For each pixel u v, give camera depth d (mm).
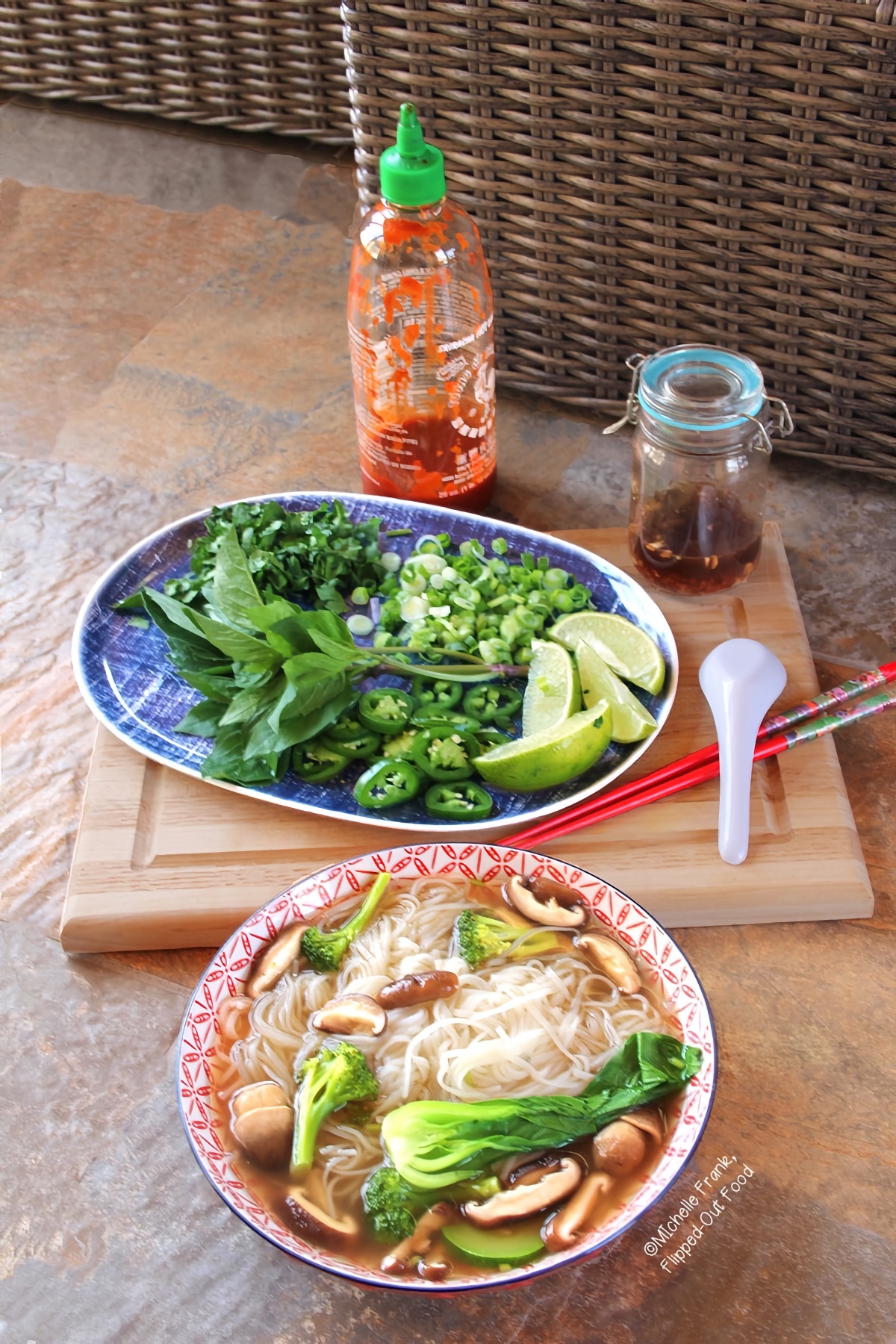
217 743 1174
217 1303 1016
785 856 1144
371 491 1346
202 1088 1011
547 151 1298
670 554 1258
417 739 1165
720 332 1351
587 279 1358
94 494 1415
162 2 1631
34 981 1136
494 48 1267
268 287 1580
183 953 1147
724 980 1117
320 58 1630
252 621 1167
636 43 1226
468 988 1058
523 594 1253
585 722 1144
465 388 1285
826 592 1310
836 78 1197
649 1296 1012
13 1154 1066
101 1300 1019
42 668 1302
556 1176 979
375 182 1374
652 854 1146
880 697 1192
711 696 1188
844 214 1246
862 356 1319
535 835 1142
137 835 1171
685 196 1284
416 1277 953
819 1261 1021
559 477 1401
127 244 1630
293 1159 996
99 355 1527
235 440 1450
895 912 1143
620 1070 1004
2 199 1679
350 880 1078
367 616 1272
